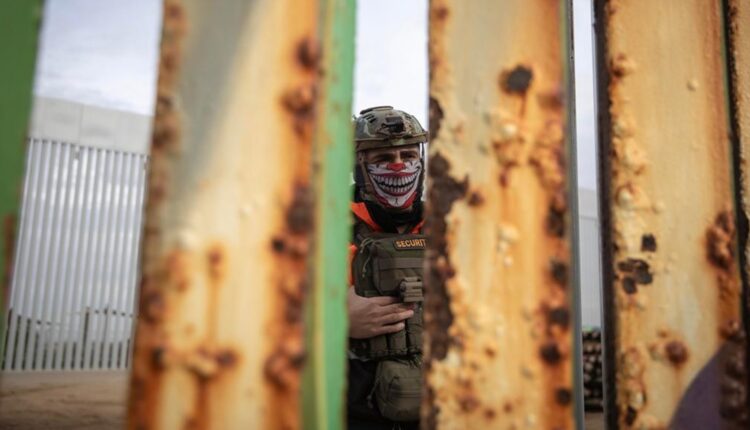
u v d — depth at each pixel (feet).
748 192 2.48
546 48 2.23
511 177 2.18
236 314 1.77
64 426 13.47
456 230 2.19
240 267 1.79
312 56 1.88
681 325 2.44
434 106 2.25
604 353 2.59
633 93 2.57
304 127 1.85
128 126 24.84
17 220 1.64
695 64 2.57
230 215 1.81
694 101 2.55
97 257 23.66
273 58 1.88
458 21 2.27
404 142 5.76
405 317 5.03
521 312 2.14
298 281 1.80
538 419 2.10
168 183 1.81
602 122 2.61
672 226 2.49
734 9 2.59
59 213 23.03
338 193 1.99
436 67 2.26
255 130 1.85
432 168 2.24
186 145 1.83
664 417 2.40
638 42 2.60
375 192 5.81
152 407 1.73
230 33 1.88
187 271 1.77
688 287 2.45
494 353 2.13
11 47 1.66
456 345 2.14
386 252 5.30
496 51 2.24
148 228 1.79
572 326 2.16
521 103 2.21
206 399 1.74
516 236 2.16
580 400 2.52
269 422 1.75
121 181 24.52
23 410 15.06
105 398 17.24
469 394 2.11
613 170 2.54
